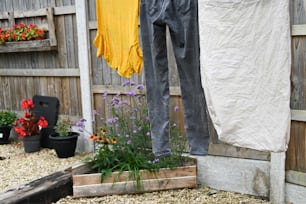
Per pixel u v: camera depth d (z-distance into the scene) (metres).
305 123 2.84
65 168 3.46
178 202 3.12
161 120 2.25
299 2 2.74
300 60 2.80
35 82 4.77
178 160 3.46
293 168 2.95
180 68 2.15
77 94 4.38
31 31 4.50
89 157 3.62
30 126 4.46
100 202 3.15
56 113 4.55
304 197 2.88
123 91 3.90
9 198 2.82
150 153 3.51
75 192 3.21
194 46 2.06
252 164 3.17
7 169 3.88
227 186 3.34
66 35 4.35
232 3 1.86
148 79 2.24
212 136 3.38
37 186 3.07
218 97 1.97
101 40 2.70
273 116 1.91
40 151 4.51
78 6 4.08
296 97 2.86
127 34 2.54
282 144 1.91
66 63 4.41
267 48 1.86
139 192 3.29
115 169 3.36
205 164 3.44
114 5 2.58
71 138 4.11
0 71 5.05
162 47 2.17
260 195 3.15
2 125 4.80
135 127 3.71
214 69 1.95
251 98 1.92
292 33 2.80
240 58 1.90
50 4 4.43
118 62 2.66
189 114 2.20
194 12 2.02
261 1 1.83
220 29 1.90
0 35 4.73
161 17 2.06
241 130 1.97
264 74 1.89
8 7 4.84
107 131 3.87
